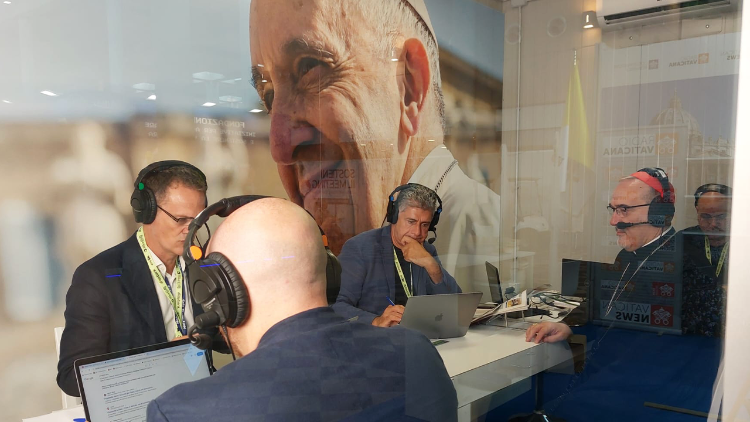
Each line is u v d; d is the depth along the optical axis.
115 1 0.89
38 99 0.81
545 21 1.43
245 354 0.60
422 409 0.65
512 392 1.01
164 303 0.72
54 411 0.81
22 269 0.80
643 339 0.94
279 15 1.17
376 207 1.42
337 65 1.35
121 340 0.74
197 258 0.67
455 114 1.69
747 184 0.97
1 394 0.79
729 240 0.92
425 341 0.74
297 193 1.22
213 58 1.04
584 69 1.33
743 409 0.85
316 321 0.61
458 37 1.67
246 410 0.52
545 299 1.25
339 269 0.91
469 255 1.66
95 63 0.87
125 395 0.72
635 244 1.00
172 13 0.97
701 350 0.89
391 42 1.57
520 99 1.58
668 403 0.86
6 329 0.79
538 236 1.49
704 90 1.02
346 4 1.39
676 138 1.07
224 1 1.06
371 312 1.14
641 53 1.14
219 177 1.04
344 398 0.57
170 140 0.97
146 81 0.94
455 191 1.67
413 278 1.28
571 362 1.01
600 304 1.05
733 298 0.88
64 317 0.79
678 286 0.93
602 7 1.21
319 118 1.28
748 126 0.99
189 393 0.53
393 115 1.58
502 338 1.18
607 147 1.28
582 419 0.92
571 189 1.36
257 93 1.13
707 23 1.02
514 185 1.52
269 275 0.60
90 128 0.87
